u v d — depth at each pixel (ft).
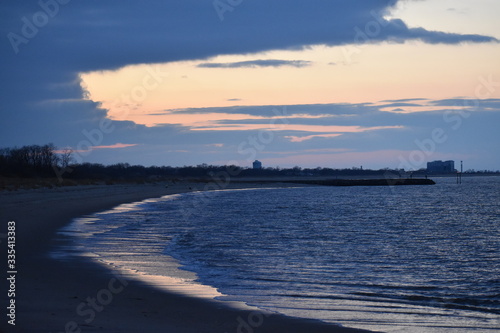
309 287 54.08
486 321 41.11
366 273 65.67
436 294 53.78
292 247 90.63
